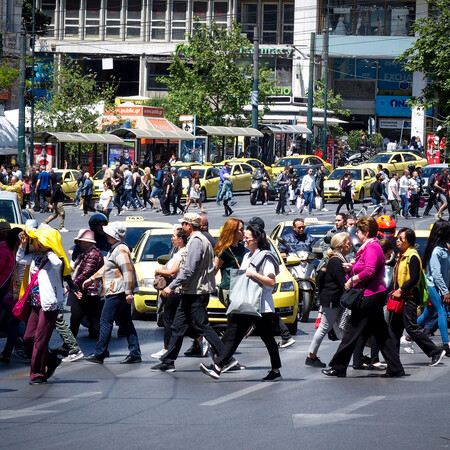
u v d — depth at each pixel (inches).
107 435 618.2
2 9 4456.2
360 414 681.0
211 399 742.5
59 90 4453.7
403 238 888.9
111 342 1087.0
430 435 617.0
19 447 587.2
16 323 933.8
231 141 4596.5
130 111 4392.2
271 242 1234.0
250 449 578.2
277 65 5762.8
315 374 865.5
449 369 896.3
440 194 2923.2
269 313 821.9
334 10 5733.3
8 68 4055.1
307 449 577.9
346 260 908.0
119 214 2933.1
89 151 4089.6
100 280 994.7
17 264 908.6
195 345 985.5
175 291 900.6
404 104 5807.1
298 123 4987.7
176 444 591.5
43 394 768.9
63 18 6146.7
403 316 895.1
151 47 6102.4
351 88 5871.1
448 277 982.4
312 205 2974.9
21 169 3395.7
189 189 2896.2
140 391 779.4
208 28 4793.3
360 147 5285.4
